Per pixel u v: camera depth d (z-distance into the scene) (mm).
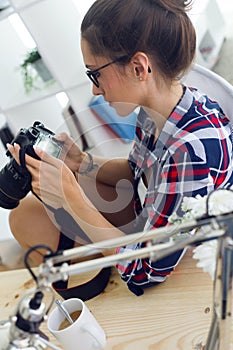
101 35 964
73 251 603
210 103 1094
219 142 1000
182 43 963
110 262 594
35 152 1016
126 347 951
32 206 1167
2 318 1075
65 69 1927
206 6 2279
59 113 2000
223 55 2355
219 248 600
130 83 1004
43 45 1919
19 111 2041
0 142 2006
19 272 1175
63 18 1932
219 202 751
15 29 2029
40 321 611
